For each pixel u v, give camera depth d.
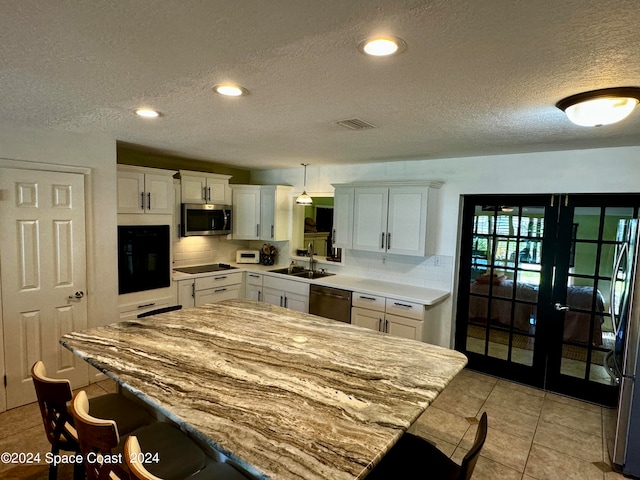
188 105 2.25
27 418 2.90
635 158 3.12
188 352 2.06
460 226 4.14
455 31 1.26
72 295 3.29
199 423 1.39
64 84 1.90
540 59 1.47
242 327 2.54
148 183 4.05
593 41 1.31
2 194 2.88
